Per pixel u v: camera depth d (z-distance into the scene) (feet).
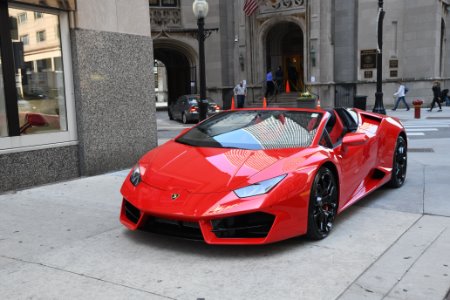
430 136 43.19
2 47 20.98
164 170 14.60
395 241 14.43
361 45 88.84
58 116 24.22
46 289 11.20
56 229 15.88
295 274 11.98
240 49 96.78
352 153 17.26
